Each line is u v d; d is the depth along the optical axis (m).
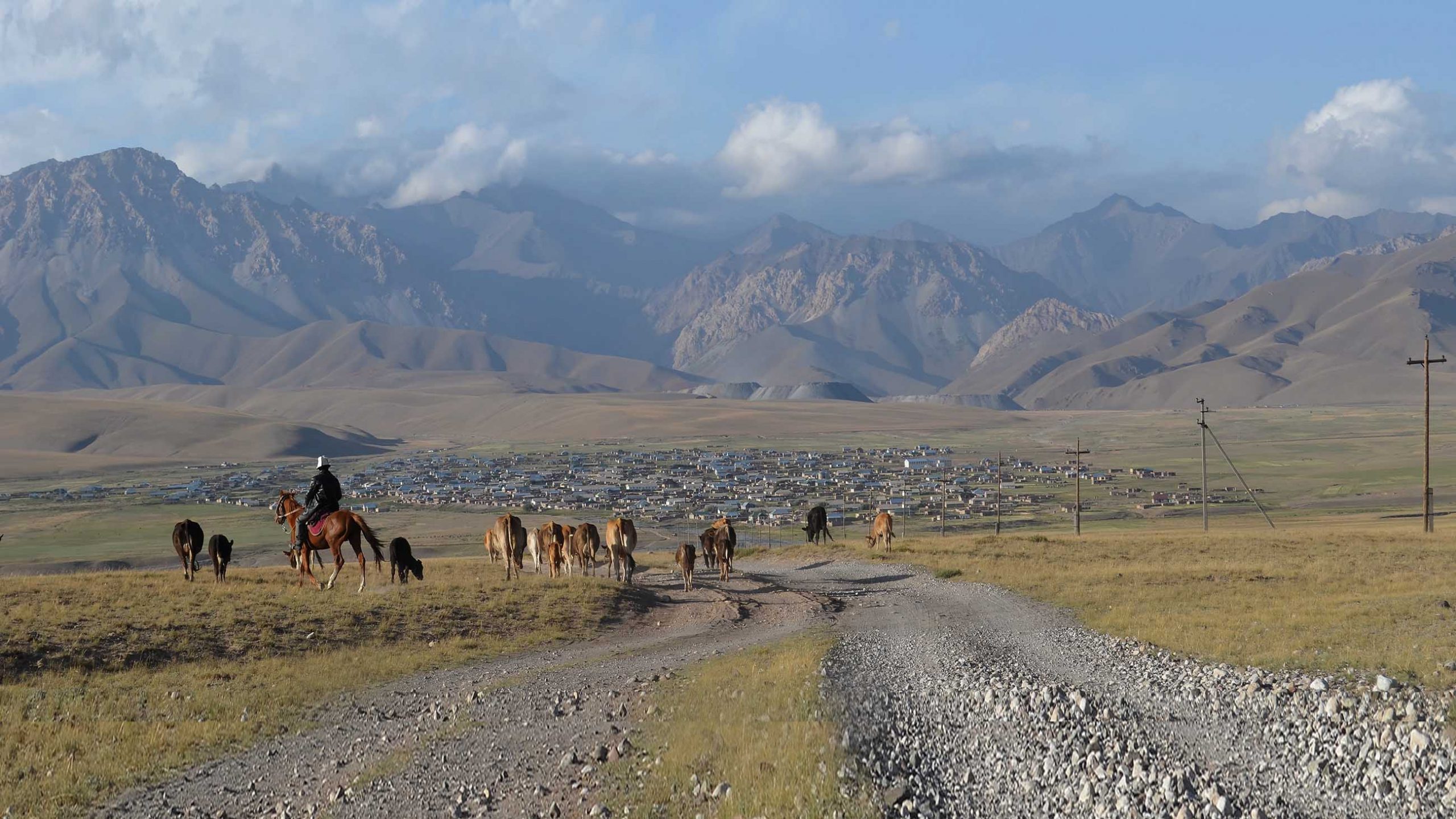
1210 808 12.60
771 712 18.25
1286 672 19.89
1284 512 170.62
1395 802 12.71
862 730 16.70
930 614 34.12
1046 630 29.33
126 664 25.55
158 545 173.75
